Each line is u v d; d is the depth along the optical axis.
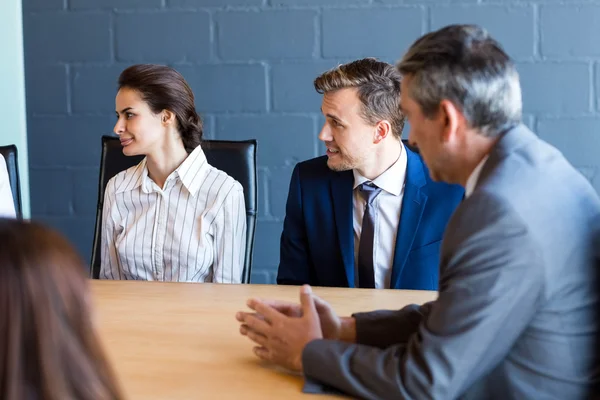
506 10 2.62
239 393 1.02
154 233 1.93
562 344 0.95
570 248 0.96
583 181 1.04
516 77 1.05
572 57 2.62
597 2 2.59
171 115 1.91
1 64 2.27
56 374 0.49
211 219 1.92
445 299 0.95
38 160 2.88
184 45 2.77
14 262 0.50
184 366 1.13
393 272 1.75
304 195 1.87
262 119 2.76
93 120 2.84
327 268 1.83
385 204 1.79
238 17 2.73
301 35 2.71
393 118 1.73
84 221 2.88
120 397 0.54
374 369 0.98
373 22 2.68
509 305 0.92
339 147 1.74
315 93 2.73
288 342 1.09
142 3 2.77
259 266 2.81
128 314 1.40
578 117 2.64
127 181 1.99
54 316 0.50
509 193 0.95
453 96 1.03
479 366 0.94
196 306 1.46
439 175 1.12
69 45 2.82
